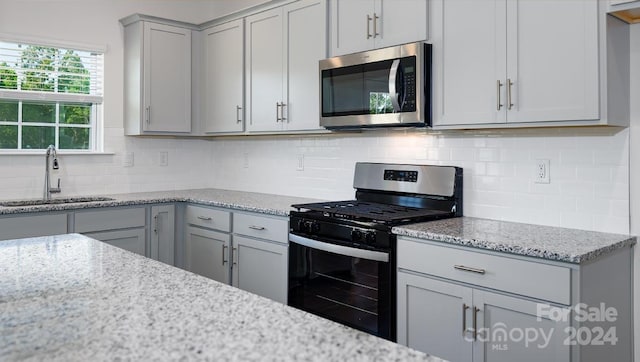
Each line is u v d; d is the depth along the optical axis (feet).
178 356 2.69
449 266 6.68
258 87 11.43
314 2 9.98
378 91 8.66
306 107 10.25
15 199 11.20
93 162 12.44
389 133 9.98
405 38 8.43
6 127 11.42
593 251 5.76
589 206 7.35
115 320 3.24
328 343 2.89
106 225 10.72
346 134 10.85
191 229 11.78
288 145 12.25
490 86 7.41
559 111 6.72
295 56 10.46
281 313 3.41
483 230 7.18
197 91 13.23
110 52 12.60
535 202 7.91
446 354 6.75
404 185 9.32
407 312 7.21
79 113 12.42
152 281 4.20
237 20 11.96
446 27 7.94
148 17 12.26
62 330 3.06
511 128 7.65
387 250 7.40
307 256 8.82
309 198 11.62
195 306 3.54
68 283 4.13
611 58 6.48
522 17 7.06
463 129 8.16
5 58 11.28
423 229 7.20
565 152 7.59
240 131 11.97
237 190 13.76
